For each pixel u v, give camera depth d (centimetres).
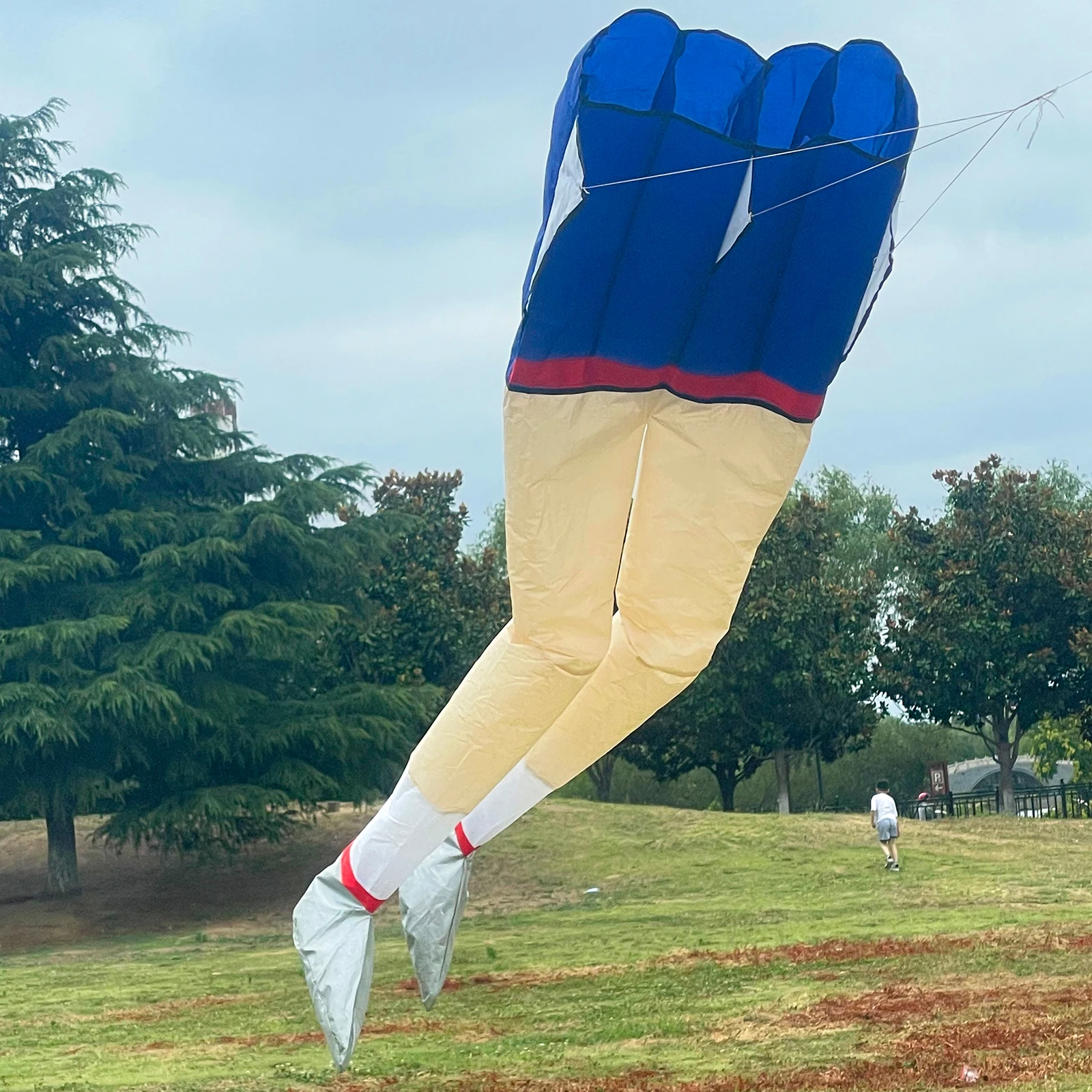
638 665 861
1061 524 3541
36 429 2631
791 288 772
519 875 2422
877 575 4575
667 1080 919
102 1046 1190
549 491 789
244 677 2609
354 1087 966
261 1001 1414
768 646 3650
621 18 709
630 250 745
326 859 2675
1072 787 3703
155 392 2550
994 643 3469
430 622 3750
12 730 2155
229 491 2683
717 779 4594
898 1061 927
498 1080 956
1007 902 1877
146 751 2397
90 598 2430
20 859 2777
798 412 805
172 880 2586
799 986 1287
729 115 728
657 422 806
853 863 2342
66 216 2628
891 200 763
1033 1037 977
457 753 830
